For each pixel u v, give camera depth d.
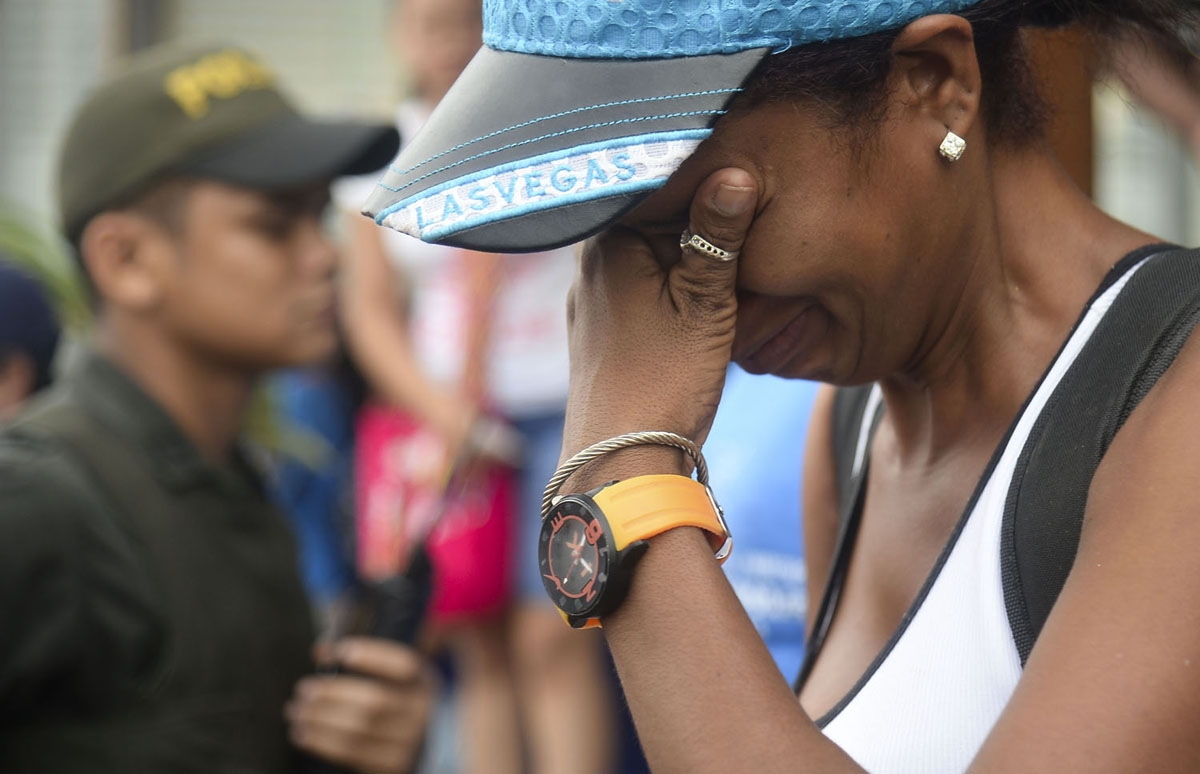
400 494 3.48
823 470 1.49
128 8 5.38
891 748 1.09
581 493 1.10
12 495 1.88
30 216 5.19
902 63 1.08
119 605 1.94
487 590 3.33
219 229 2.27
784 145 1.06
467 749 3.50
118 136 2.28
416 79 3.57
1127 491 0.97
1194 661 0.90
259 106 2.39
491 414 3.33
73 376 2.16
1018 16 1.14
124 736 1.93
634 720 1.04
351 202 3.62
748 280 1.11
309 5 5.27
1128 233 1.17
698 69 1.03
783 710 0.99
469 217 1.03
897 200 1.09
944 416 1.23
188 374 2.28
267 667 2.12
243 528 2.15
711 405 1.13
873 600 1.30
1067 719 0.91
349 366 3.65
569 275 3.34
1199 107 1.75
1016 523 1.06
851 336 1.16
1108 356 1.06
